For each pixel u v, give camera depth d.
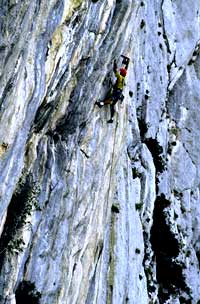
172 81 93.62
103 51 55.91
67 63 49.34
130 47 65.88
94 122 58.00
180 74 95.00
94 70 54.91
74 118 54.12
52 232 51.09
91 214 57.34
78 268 55.56
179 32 95.38
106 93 59.81
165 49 91.56
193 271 87.62
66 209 52.94
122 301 67.12
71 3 46.88
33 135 49.84
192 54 97.62
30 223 48.72
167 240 86.69
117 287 66.38
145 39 85.62
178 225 87.88
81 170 55.81
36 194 49.59
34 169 50.16
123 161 73.88
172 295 85.50
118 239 68.81
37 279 49.50
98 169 58.69
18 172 43.38
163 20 92.75
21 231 47.84
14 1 35.84
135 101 81.19
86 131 56.44
